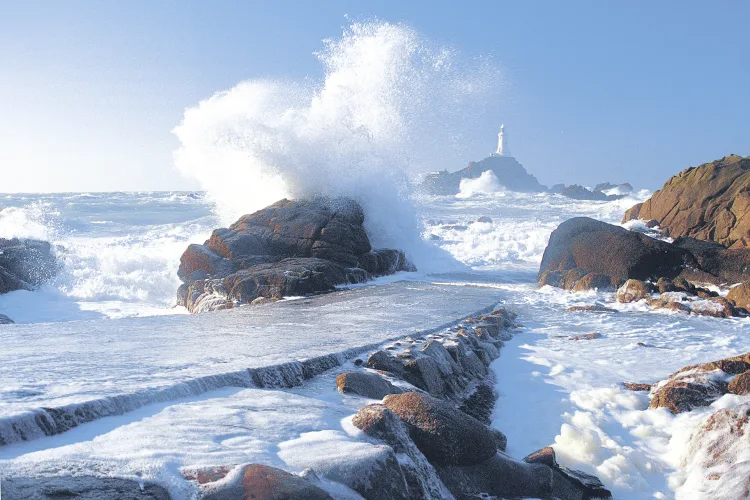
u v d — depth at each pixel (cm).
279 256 1636
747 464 445
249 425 377
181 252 2061
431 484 386
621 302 1371
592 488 450
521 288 1588
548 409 614
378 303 1188
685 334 1002
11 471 265
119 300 1623
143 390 412
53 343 662
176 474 281
